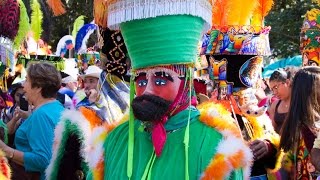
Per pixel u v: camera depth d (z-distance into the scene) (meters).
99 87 2.84
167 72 2.03
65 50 8.66
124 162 2.12
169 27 1.99
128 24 2.04
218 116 2.11
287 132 3.09
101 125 2.42
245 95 3.25
